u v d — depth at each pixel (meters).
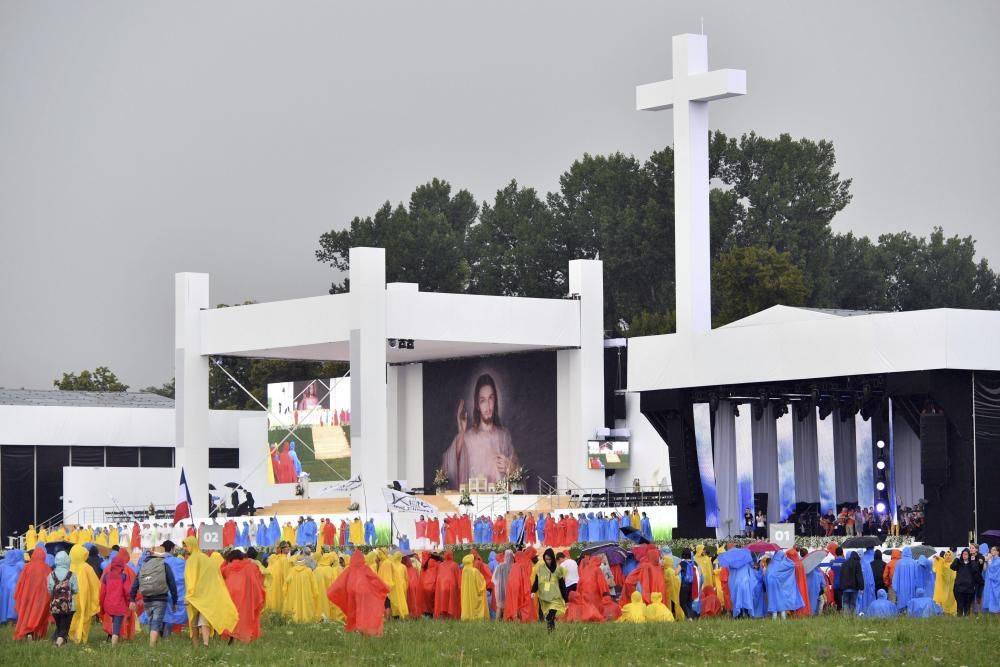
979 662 33.41
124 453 120.75
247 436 118.62
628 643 36.81
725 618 43.75
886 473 77.00
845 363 71.88
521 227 164.75
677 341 79.88
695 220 82.50
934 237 156.38
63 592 36.97
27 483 116.12
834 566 47.03
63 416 117.50
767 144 154.25
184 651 35.06
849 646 36.19
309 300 103.25
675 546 74.12
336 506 103.75
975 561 45.19
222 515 107.25
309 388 112.06
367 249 99.69
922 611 44.69
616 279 156.50
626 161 161.38
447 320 101.69
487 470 110.69
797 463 86.19
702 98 82.62
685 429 80.69
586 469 104.62
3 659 34.28
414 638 38.44
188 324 110.62
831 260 150.00
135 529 92.62
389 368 117.75
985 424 69.00
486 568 45.81
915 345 69.12
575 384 105.38
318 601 44.56
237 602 37.44
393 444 117.12
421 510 87.94
